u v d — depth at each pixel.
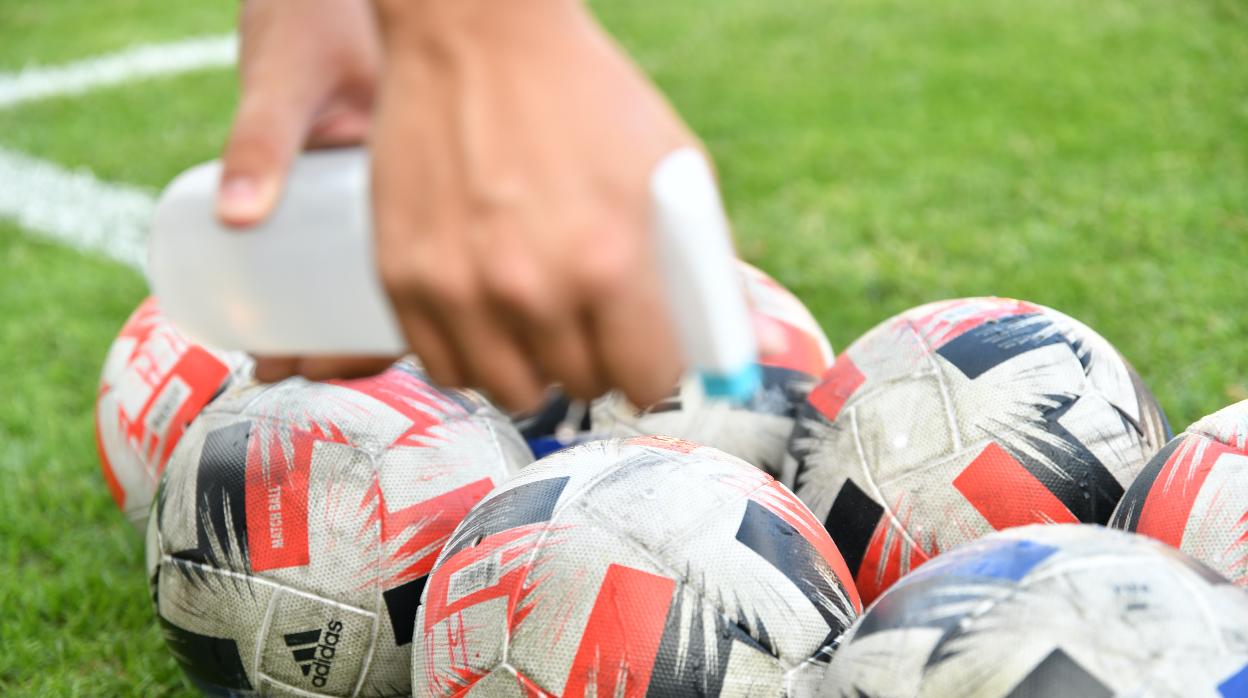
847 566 1.88
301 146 0.95
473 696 1.58
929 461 1.86
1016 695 1.26
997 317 1.97
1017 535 1.44
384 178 0.66
